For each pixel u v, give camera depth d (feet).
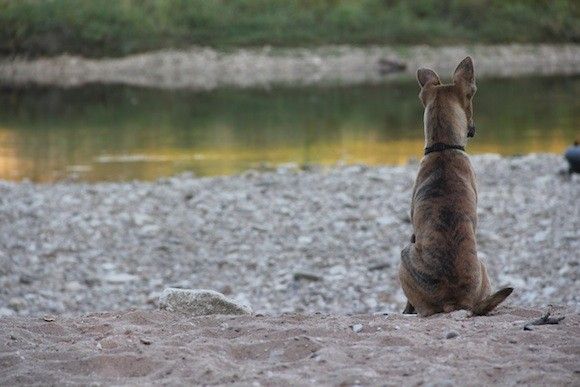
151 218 55.88
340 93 135.74
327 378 18.52
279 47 179.11
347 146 89.45
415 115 111.65
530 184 62.95
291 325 23.16
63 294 43.24
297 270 45.65
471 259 25.16
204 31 182.29
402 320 23.90
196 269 47.06
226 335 22.54
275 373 19.01
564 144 87.51
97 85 151.74
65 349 21.26
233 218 55.72
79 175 74.90
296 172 72.49
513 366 18.89
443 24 195.00
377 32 187.01
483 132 96.78
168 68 170.81
